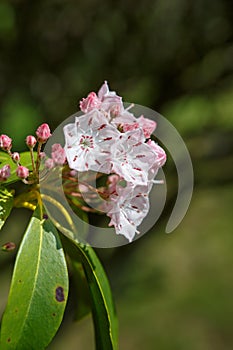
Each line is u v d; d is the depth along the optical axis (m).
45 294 2.53
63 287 2.57
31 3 6.07
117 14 6.13
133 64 6.18
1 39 6.13
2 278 6.39
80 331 7.91
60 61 6.29
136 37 6.15
